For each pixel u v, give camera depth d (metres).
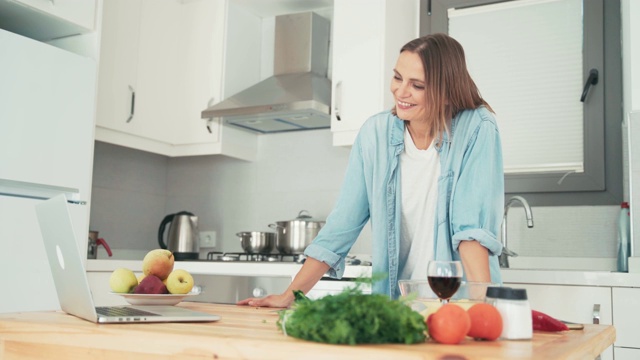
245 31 3.80
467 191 1.61
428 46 1.67
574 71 3.12
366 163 1.86
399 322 0.95
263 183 3.87
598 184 2.99
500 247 1.55
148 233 3.98
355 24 3.23
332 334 0.93
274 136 3.88
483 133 1.64
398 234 1.83
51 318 1.33
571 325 1.34
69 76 2.80
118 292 1.56
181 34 3.76
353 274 2.74
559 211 3.07
